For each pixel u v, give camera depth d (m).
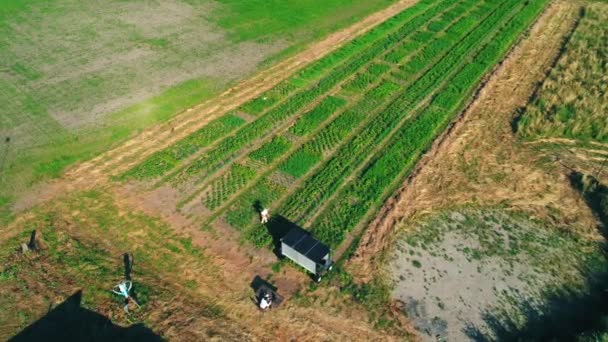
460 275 28.72
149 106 41.25
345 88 43.97
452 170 35.28
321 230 30.84
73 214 32.03
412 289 27.89
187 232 30.77
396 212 32.16
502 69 45.88
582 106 40.34
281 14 55.91
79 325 25.39
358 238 30.44
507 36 51.41
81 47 49.56
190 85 43.78
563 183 34.28
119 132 38.59
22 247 29.22
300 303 26.89
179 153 36.78
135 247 29.89
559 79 43.72
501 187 34.06
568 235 30.97
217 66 46.56
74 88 43.44
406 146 37.31
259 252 29.55
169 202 32.84
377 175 34.75
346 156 36.34
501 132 38.78
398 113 40.69
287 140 37.97
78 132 38.47
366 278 28.25
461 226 31.56
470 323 26.33
